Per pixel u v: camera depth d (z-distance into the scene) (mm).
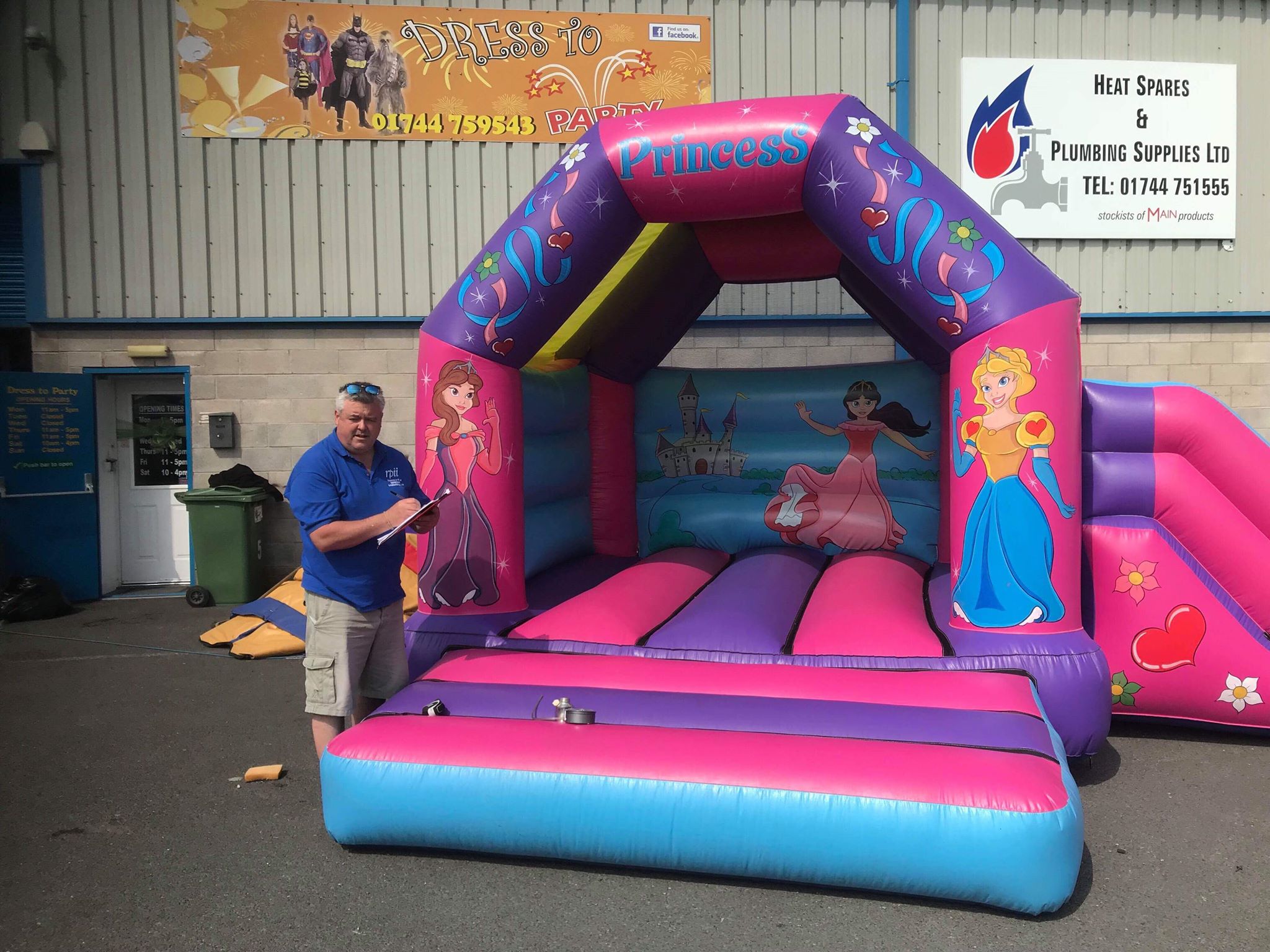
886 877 2664
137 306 7660
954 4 7875
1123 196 8016
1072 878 2590
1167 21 7996
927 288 3711
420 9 7617
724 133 3850
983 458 3672
